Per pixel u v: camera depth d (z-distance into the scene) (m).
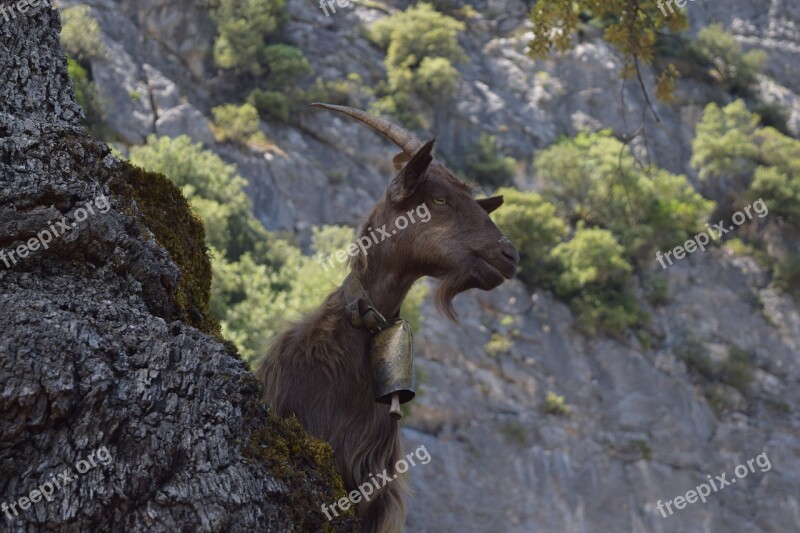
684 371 53.66
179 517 3.16
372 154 57.41
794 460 50.75
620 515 45.41
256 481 3.44
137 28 56.47
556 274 54.47
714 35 73.25
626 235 57.44
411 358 4.80
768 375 56.78
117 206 3.94
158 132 50.22
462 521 42.34
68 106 4.11
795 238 64.25
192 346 3.59
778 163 66.94
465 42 68.69
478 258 4.86
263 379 4.98
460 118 63.12
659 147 66.06
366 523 4.79
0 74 3.99
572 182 59.66
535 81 67.19
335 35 65.00
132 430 3.23
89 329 3.35
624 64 10.11
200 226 5.19
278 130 56.31
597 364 51.56
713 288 59.50
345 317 4.95
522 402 47.59
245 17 59.12
